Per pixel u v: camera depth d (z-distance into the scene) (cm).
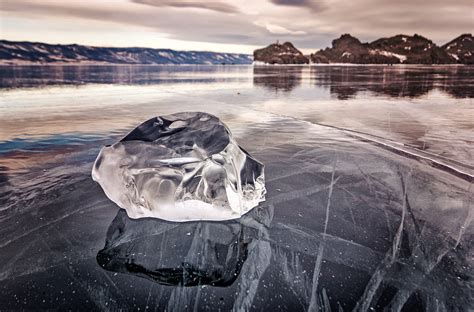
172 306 124
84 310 121
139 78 1958
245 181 217
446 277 143
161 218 195
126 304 125
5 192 236
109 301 126
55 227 185
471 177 280
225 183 197
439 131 485
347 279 141
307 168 304
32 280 138
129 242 170
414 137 444
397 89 1239
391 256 159
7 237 174
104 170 206
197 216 194
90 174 277
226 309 123
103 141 405
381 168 304
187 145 211
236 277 142
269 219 199
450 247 169
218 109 723
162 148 207
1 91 1027
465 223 196
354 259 156
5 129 466
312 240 174
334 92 1141
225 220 196
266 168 302
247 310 122
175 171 194
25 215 200
